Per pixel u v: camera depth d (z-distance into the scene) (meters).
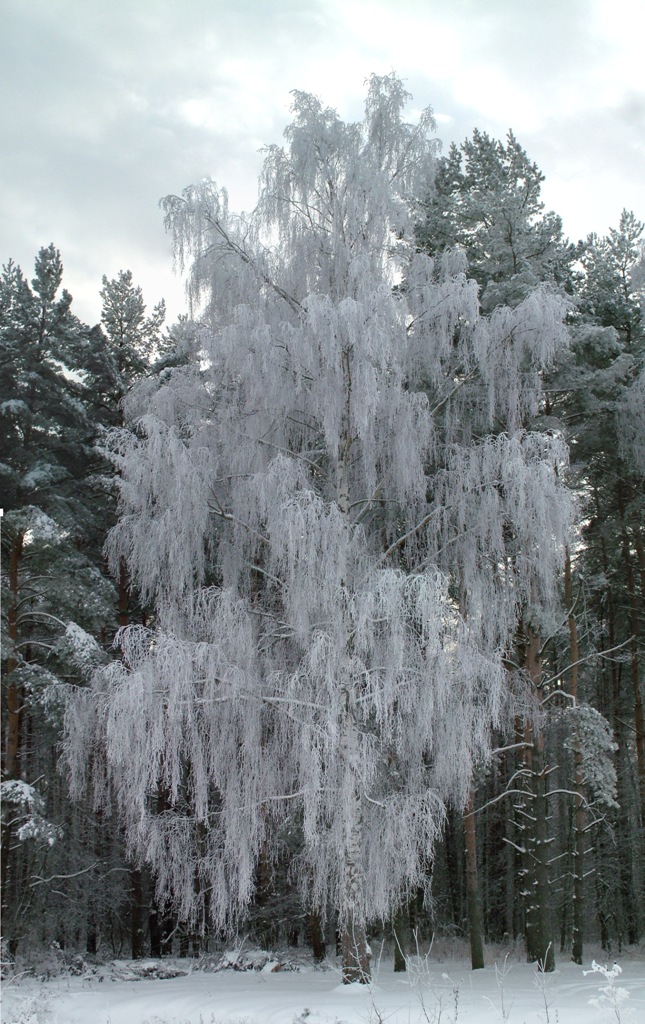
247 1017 10.76
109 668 12.20
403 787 13.40
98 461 21.42
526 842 18.16
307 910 18.78
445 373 14.93
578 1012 9.84
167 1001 12.23
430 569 12.76
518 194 19.00
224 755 12.76
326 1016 10.12
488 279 18.91
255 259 14.62
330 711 11.88
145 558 13.84
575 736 17.22
